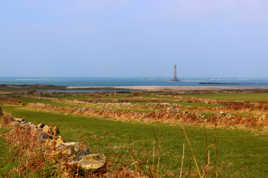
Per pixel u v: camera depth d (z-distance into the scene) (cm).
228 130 2525
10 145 1145
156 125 2847
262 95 7675
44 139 1301
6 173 805
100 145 1841
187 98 6675
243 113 3612
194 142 1978
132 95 8481
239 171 1295
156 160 1424
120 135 2270
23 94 9269
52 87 15350
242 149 1775
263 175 1251
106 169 851
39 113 3919
